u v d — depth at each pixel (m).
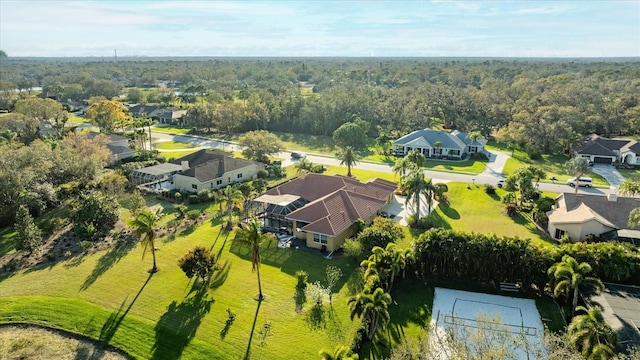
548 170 95.50
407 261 47.22
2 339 38.91
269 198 66.06
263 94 165.62
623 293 40.94
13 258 53.41
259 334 38.81
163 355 36.78
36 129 117.75
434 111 148.00
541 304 43.34
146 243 49.34
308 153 116.06
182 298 44.44
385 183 74.31
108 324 40.62
